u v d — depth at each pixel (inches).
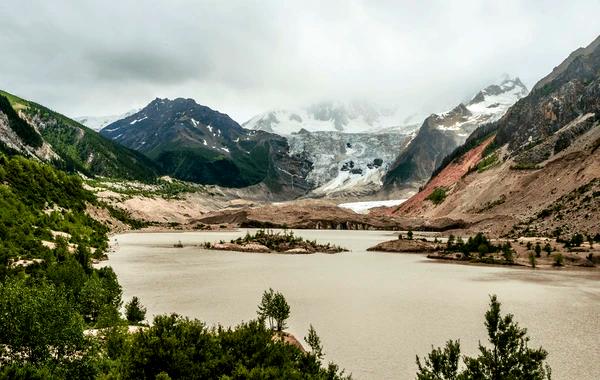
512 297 2901.1
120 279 3619.6
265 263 5007.4
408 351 1764.3
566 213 6594.5
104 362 1246.9
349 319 2278.5
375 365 1605.6
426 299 2827.3
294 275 3964.1
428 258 5713.6
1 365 1128.2
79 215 7081.7
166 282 3469.5
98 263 4650.6
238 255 5964.6
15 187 6117.1
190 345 1081.4
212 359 1071.0
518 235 6815.9
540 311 2470.5
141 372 1029.8
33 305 1174.3
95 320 1969.7
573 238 5251.0
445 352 1072.2
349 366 1596.9
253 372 997.8
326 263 5083.7
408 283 3511.3
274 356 1099.3
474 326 2142.0
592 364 1604.3
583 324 2171.5
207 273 4047.7
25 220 4712.1
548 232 6387.8
